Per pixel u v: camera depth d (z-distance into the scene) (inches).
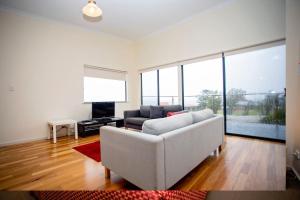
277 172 73.4
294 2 75.8
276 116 135.9
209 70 158.9
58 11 140.8
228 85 147.6
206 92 163.8
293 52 77.0
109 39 198.1
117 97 211.2
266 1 117.4
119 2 131.9
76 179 72.6
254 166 79.8
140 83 223.6
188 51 163.8
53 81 153.6
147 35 203.2
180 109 161.6
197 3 136.3
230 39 135.1
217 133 97.7
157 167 50.8
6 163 91.0
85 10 104.0
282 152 97.2
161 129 59.5
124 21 164.9
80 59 172.4
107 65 196.2
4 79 128.7
